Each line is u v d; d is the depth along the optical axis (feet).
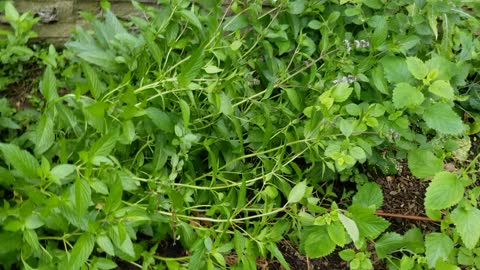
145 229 2.48
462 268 2.90
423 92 2.85
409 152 2.88
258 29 2.97
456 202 2.56
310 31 3.23
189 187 2.55
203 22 2.89
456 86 3.22
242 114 2.80
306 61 3.07
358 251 2.96
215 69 2.45
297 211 2.74
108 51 2.60
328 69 2.94
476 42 3.37
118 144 2.37
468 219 2.58
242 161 2.81
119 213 2.08
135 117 2.48
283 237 2.87
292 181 2.74
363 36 3.09
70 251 2.15
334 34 3.06
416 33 3.12
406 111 2.99
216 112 2.59
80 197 1.88
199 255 2.26
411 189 3.26
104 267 2.15
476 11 3.44
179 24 2.81
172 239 2.71
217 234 2.54
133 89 2.31
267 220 2.66
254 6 2.95
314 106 2.58
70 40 3.04
